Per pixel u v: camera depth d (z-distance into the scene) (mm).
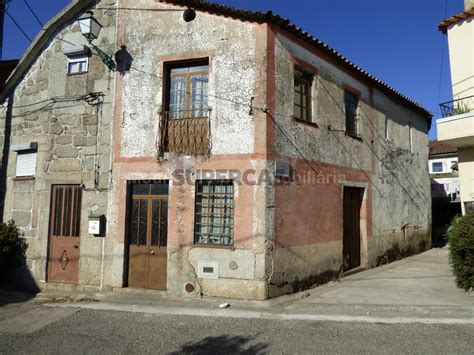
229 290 7227
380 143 12047
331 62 9773
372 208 11305
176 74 8289
